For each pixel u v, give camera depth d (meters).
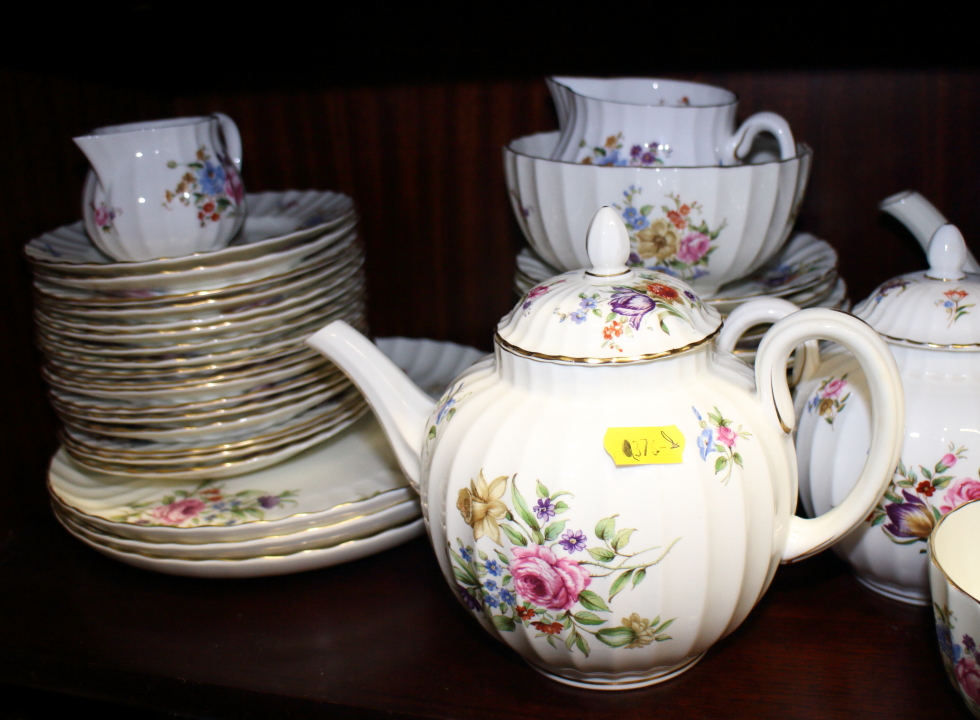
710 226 0.59
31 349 0.76
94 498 0.66
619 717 0.51
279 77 0.85
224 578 0.65
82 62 0.76
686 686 0.53
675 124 0.63
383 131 0.86
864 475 0.49
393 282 0.91
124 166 0.63
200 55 0.85
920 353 0.54
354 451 0.72
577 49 0.79
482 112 0.83
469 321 0.91
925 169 0.76
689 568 0.45
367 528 0.62
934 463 0.52
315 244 0.64
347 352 0.55
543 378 0.47
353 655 0.58
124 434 0.64
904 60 0.73
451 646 0.58
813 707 0.51
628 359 0.45
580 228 0.61
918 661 0.55
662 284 0.49
